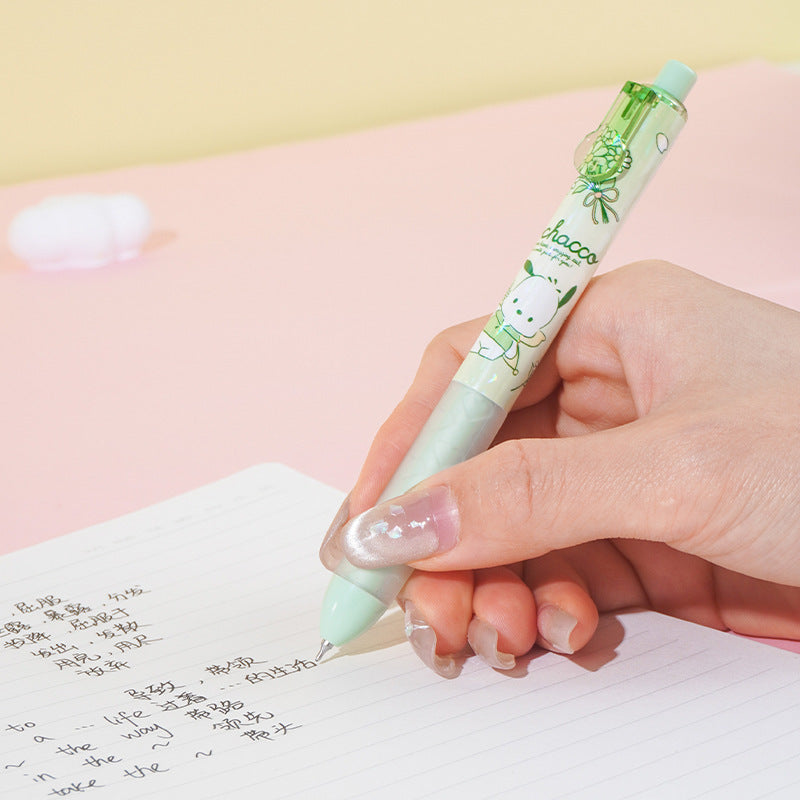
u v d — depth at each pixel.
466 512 0.55
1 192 1.19
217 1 1.40
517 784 0.53
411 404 0.61
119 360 0.78
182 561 0.62
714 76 1.43
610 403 0.62
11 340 0.81
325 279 0.87
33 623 0.59
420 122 1.36
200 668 0.57
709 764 0.53
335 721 0.55
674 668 0.56
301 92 1.48
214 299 0.85
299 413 0.72
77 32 1.35
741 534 0.55
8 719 0.55
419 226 0.98
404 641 0.58
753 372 0.56
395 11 1.49
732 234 0.88
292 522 0.63
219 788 0.53
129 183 1.19
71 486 0.68
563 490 0.55
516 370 0.57
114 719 0.55
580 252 0.57
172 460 0.69
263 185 1.15
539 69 1.59
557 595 0.57
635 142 0.58
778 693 0.55
